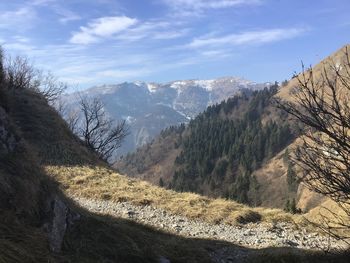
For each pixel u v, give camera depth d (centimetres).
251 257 990
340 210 1247
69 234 751
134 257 791
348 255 865
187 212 1463
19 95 2264
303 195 5928
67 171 1867
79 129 2947
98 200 1567
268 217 1475
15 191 687
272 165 16112
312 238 1261
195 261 913
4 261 534
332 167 616
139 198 1577
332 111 590
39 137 2116
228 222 1412
